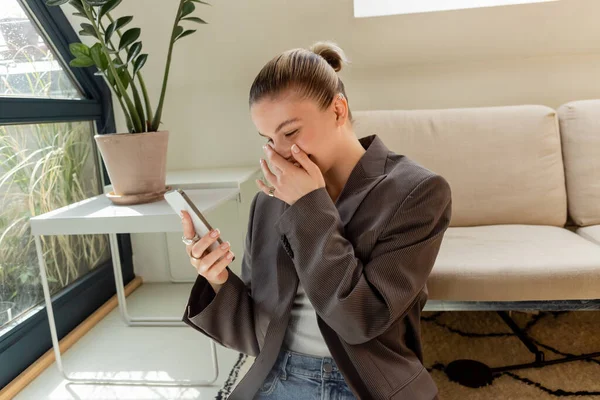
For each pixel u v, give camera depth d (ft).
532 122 5.51
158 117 4.88
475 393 4.25
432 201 2.53
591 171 5.33
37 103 5.37
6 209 5.17
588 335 5.12
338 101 2.66
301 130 2.53
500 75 6.20
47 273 5.79
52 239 5.91
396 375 2.61
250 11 5.76
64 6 5.71
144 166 4.70
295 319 2.91
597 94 6.11
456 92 6.32
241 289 3.08
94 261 6.70
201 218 2.72
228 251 2.82
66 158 6.21
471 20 5.67
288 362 2.90
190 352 5.41
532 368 4.58
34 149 5.62
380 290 2.41
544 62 6.09
